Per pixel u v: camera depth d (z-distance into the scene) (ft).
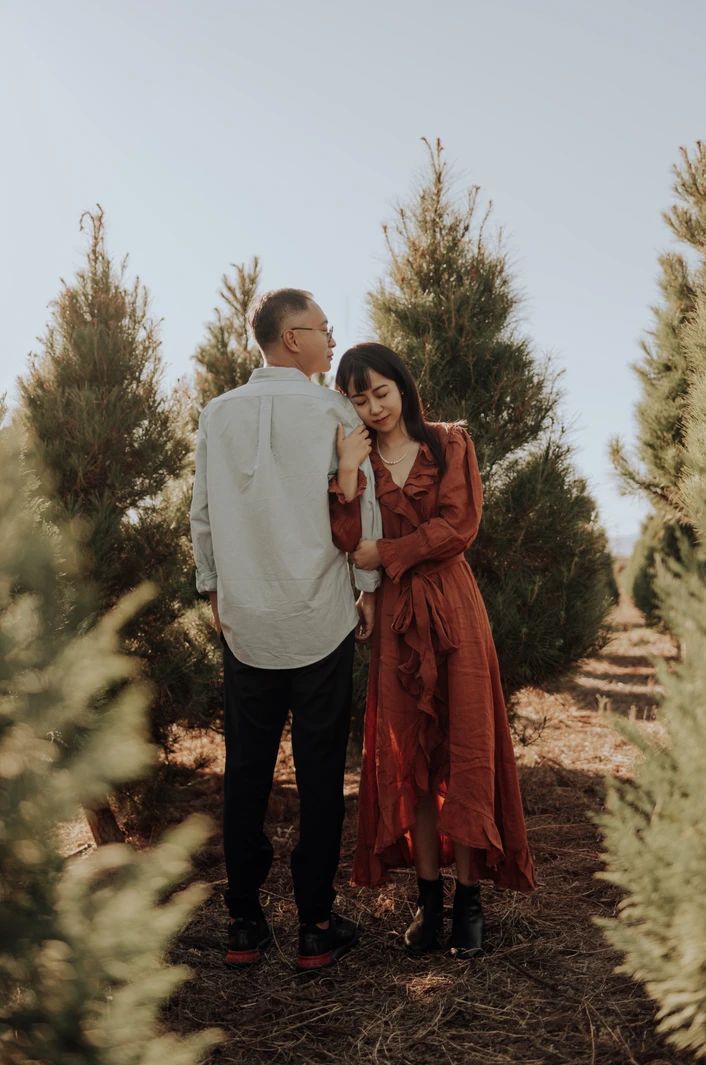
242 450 8.48
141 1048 4.05
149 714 12.38
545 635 13.02
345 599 8.66
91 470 12.14
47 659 4.05
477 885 8.74
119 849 4.25
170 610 12.75
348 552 8.75
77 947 3.89
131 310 13.09
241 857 8.67
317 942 8.46
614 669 26.45
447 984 7.98
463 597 8.90
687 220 15.66
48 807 3.86
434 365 13.29
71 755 4.08
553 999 7.55
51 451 11.86
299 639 8.37
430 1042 7.04
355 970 8.44
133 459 12.59
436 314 13.64
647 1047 6.66
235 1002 7.88
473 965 8.31
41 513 6.17
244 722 8.73
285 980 8.29
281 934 9.32
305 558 8.30
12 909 3.89
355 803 13.97
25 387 12.46
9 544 4.09
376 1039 7.13
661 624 26.63
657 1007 7.22
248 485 8.41
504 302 13.79
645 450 17.10
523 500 13.06
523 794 13.78
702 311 12.86
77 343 12.44
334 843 8.57
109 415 12.14
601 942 8.57
